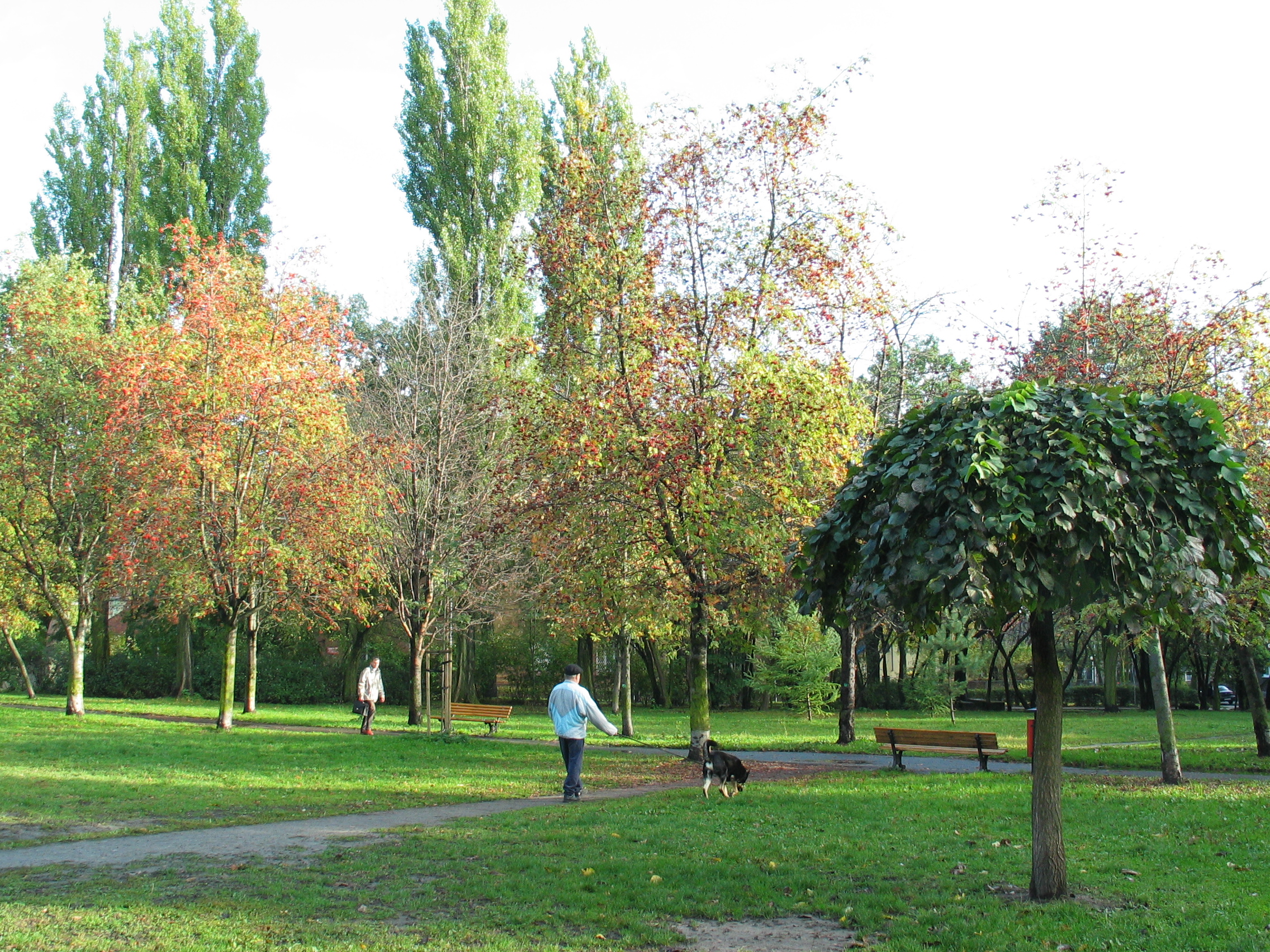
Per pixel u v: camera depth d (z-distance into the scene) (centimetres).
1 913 686
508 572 2722
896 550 713
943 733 1652
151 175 3681
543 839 971
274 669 4406
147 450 2252
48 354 2612
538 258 1955
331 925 673
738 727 3216
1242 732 2889
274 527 2336
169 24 3728
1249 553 751
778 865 847
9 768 1507
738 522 1722
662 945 640
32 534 2730
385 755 1820
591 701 1325
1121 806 1186
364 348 2762
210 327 2266
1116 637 1422
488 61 3334
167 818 1121
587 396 1764
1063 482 658
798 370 1747
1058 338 1831
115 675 4422
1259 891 732
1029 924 659
